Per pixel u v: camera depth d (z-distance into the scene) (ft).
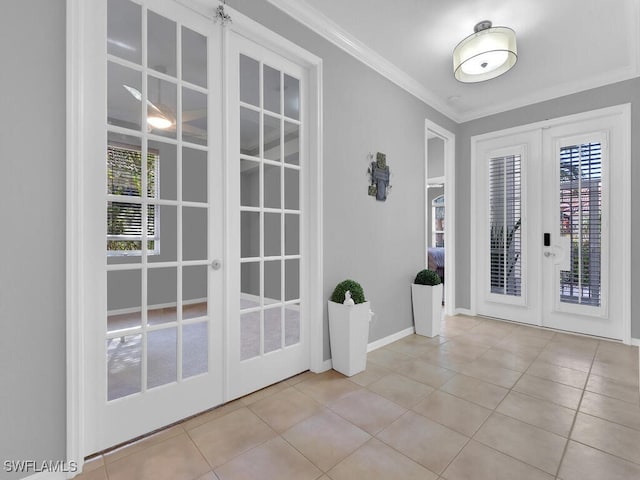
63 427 4.42
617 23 7.66
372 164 9.34
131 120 5.76
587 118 10.47
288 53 7.30
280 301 7.49
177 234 5.89
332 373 7.87
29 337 4.18
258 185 7.09
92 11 4.80
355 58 8.79
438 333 10.89
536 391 6.86
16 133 4.07
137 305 6.64
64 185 4.41
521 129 11.87
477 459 4.78
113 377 6.58
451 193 13.23
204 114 6.30
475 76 8.99
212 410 6.16
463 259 13.51
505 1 7.02
